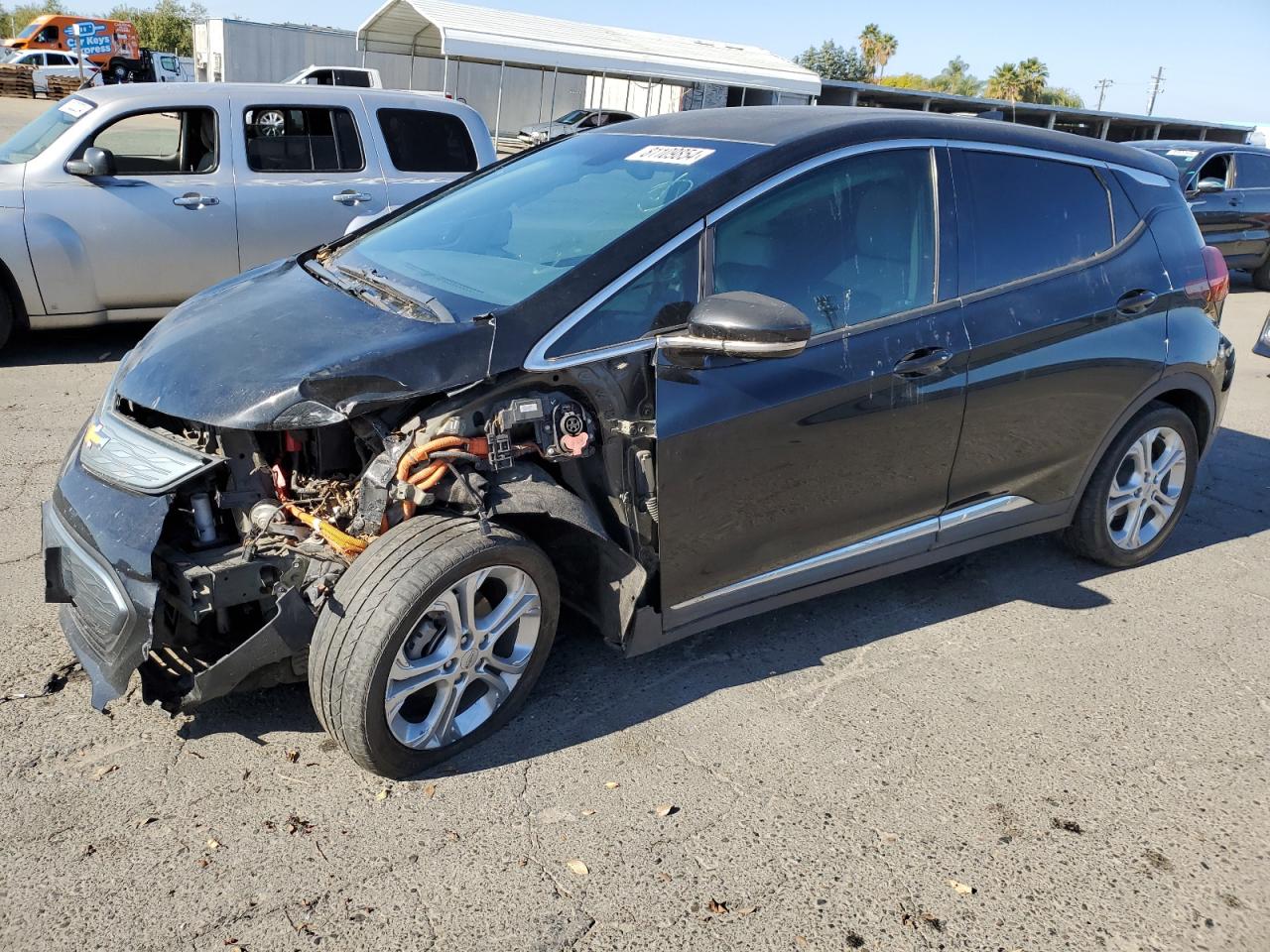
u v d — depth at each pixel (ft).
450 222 12.06
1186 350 14.03
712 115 12.48
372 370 8.66
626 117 84.69
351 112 24.84
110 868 8.07
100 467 9.34
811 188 10.76
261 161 23.82
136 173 22.71
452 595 9.01
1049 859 8.93
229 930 7.57
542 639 10.00
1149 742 10.75
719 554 10.47
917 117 12.00
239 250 23.73
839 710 10.94
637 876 8.39
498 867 8.37
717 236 10.16
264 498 9.22
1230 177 43.19
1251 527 17.03
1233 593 14.43
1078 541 14.52
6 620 11.63
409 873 8.23
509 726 10.25
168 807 8.79
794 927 7.98
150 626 8.52
